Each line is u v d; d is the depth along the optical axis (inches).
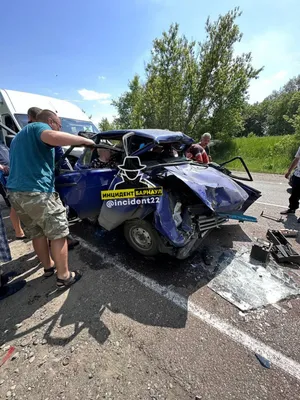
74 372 52.0
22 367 53.3
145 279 86.7
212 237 123.0
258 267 95.0
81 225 134.1
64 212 78.6
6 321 67.4
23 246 112.9
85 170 99.6
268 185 264.7
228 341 60.7
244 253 106.2
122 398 46.7
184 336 62.0
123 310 71.4
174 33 514.6
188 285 83.5
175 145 127.1
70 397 46.9
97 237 119.9
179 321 67.2
